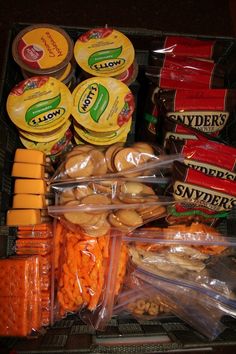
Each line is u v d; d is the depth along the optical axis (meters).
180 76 0.84
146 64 0.95
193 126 0.80
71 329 0.78
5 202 0.79
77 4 1.18
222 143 0.80
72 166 0.74
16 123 0.72
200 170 0.77
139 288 0.82
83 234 0.75
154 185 0.80
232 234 0.90
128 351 0.66
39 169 0.74
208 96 0.80
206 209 0.80
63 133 0.77
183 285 0.80
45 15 1.16
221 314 0.79
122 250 0.79
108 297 0.76
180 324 0.81
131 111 0.75
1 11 1.15
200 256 0.82
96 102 0.75
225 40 0.88
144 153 0.76
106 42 0.78
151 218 0.79
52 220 0.82
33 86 0.73
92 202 0.74
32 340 0.71
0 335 0.68
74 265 0.74
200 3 1.22
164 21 1.20
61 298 0.75
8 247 0.80
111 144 0.79
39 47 0.75
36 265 0.74
